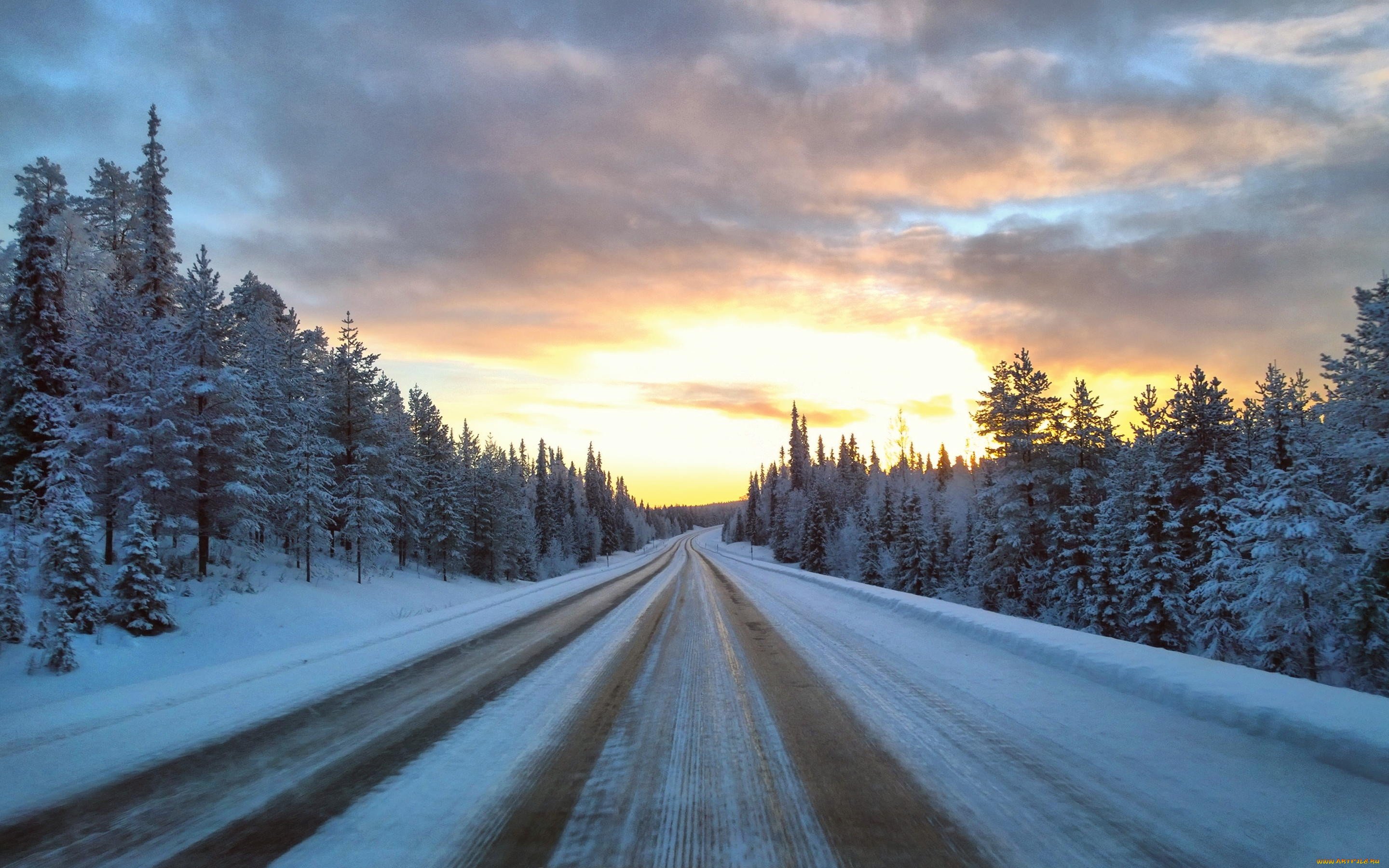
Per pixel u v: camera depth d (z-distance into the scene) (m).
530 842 3.46
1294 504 16.80
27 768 4.64
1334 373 19.20
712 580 29.08
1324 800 3.83
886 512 53.84
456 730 5.59
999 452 29.70
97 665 13.43
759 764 4.68
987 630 9.81
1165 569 21.97
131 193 33.28
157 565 16.41
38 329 23.95
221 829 3.64
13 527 17.42
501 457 65.81
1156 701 6.04
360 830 3.62
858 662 8.63
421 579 37.69
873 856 3.27
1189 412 25.12
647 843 3.44
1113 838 3.41
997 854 3.26
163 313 29.03
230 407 23.41
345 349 34.50
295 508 27.59
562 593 22.34
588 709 6.32
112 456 21.27
